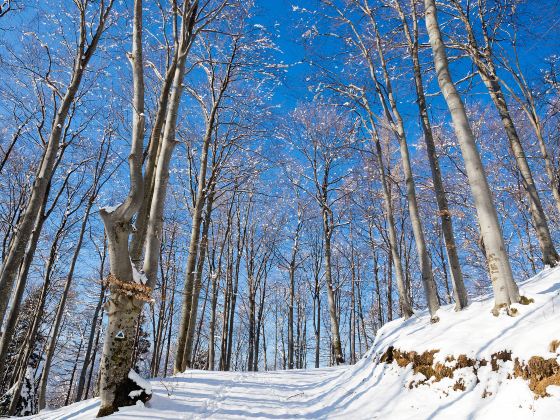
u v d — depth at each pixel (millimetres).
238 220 23359
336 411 6496
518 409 3666
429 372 5418
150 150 6746
